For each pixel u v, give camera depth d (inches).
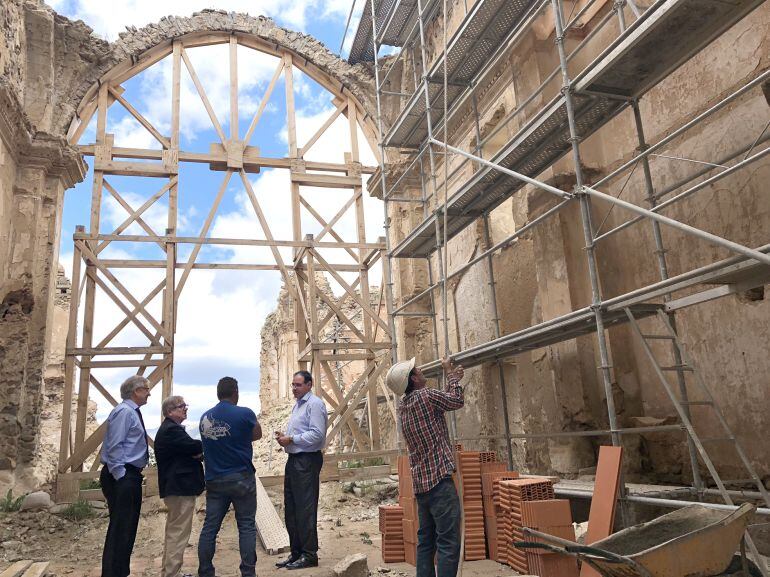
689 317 267.4
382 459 458.6
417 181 530.3
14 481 363.9
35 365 396.8
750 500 198.8
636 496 203.8
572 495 227.0
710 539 111.3
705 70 259.9
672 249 277.1
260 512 300.2
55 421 656.4
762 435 231.8
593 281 201.5
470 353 291.0
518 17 306.7
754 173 234.7
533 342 265.1
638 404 299.1
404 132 444.8
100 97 473.7
